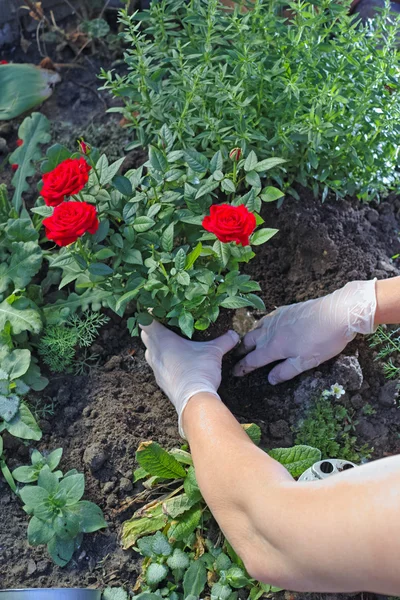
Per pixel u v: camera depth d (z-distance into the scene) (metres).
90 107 0.96
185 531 0.66
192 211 0.67
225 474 0.52
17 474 0.70
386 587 0.40
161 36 0.81
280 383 0.77
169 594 0.65
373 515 0.40
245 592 0.65
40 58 1.02
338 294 0.71
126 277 0.69
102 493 0.71
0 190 0.81
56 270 0.82
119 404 0.75
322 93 0.70
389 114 0.75
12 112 0.87
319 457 0.67
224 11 0.86
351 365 0.74
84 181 0.59
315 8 0.85
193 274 0.64
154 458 0.67
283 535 0.44
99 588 0.66
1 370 0.73
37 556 0.68
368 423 0.75
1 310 0.76
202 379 0.67
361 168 0.80
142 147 0.86
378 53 0.75
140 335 0.80
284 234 0.82
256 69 0.72
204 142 0.75
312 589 0.46
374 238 0.85
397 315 0.69
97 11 1.02
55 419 0.75
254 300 0.66
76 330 0.77
